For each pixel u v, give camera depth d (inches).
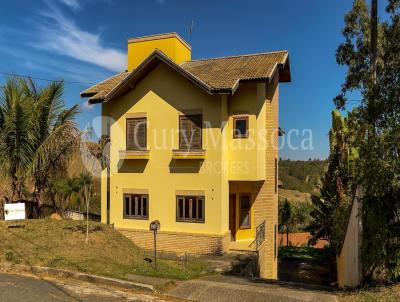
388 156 345.1
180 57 778.8
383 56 492.1
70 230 592.4
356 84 685.3
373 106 373.1
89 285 381.1
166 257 583.8
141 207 679.7
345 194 730.8
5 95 667.4
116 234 660.1
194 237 629.3
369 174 354.6
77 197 802.8
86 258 462.0
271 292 370.9
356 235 441.4
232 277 464.1
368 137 368.5
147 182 674.2
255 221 721.6
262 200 719.1
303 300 346.3
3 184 672.4
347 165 727.7
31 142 666.2
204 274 471.2
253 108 641.0
